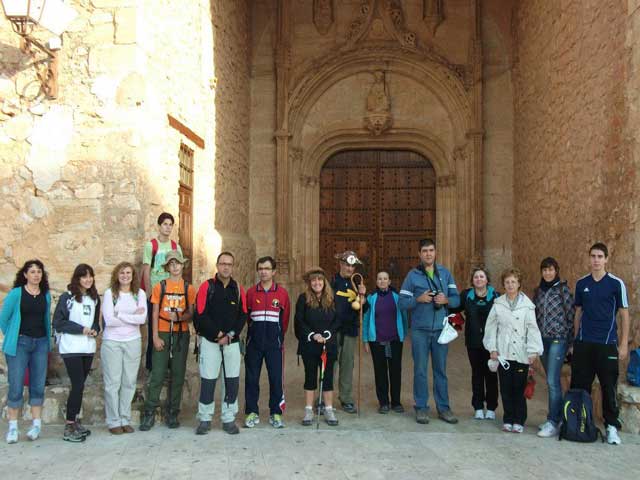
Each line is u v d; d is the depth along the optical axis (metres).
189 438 4.79
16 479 3.81
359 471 4.02
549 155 8.56
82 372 4.73
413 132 11.51
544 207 8.82
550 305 5.08
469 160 11.10
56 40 5.68
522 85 10.35
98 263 5.70
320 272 5.39
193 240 7.81
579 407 4.77
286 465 4.13
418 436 4.89
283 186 11.22
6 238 5.72
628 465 4.19
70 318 4.71
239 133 10.60
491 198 11.18
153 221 6.11
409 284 5.56
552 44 8.40
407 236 11.82
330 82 11.55
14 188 5.76
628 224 5.68
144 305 4.95
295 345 9.92
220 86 9.14
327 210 11.98
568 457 4.36
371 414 5.74
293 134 11.40
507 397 5.08
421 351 5.49
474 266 10.84
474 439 4.81
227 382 4.96
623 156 5.80
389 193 11.91
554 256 8.23
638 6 5.51
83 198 5.73
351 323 5.88
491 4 11.40
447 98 11.32
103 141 5.74
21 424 5.09
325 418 5.36
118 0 5.77
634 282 5.52
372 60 11.36
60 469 4.00
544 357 5.10
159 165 6.30
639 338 5.38
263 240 11.48
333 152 11.89
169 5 6.68
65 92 5.78
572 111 7.43
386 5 11.30
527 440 4.80
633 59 5.60
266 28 11.72
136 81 5.75
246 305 5.20
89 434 4.79
